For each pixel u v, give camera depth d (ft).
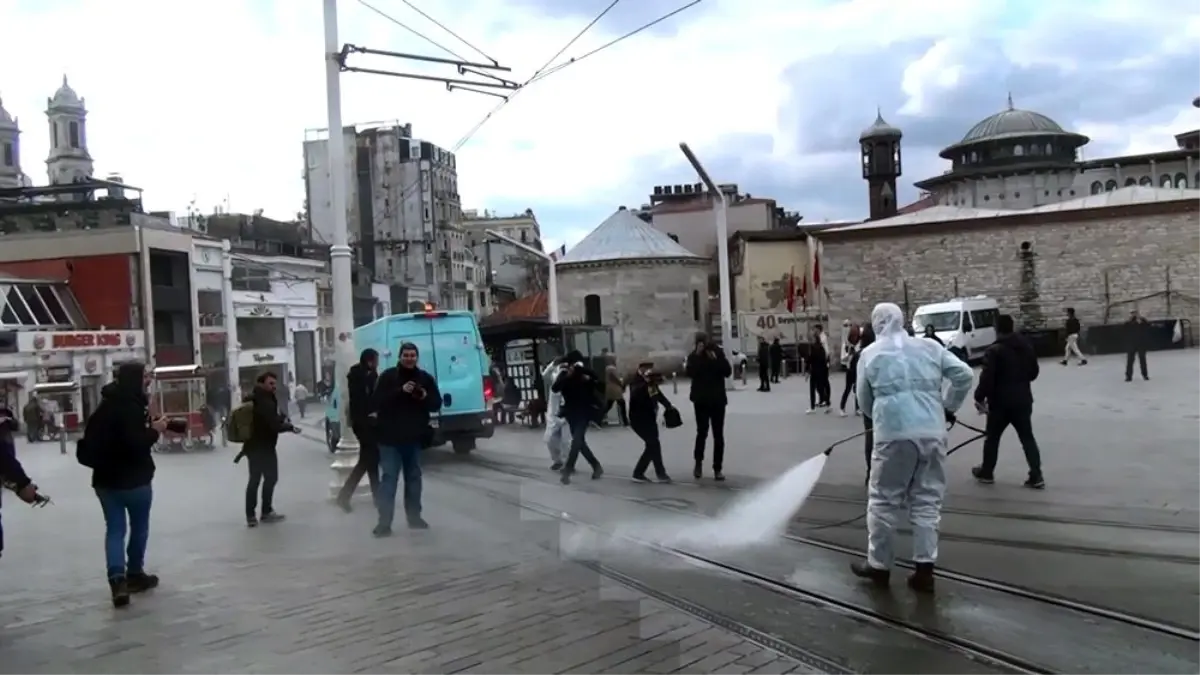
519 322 83.97
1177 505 30.25
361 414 39.70
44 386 117.19
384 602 23.30
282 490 48.01
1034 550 25.39
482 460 58.34
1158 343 140.36
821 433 58.34
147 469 25.64
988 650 17.83
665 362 171.73
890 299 158.20
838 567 24.88
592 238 179.63
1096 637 18.44
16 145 330.95
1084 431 50.06
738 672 17.33
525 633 20.22
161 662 19.33
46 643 20.98
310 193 265.95
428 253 293.23
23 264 164.04
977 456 43.57
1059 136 215.31
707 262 179.93
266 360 199.41
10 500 49.01
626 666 17.87
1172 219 145.07
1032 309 151.53
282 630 21.27
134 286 162.09
